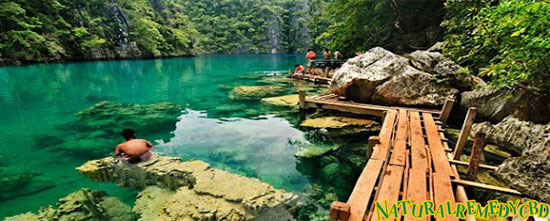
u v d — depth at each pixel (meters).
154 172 5.27
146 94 14.18
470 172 4.25
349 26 18.95
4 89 14.89
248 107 11.01
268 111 10.30
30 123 8.95
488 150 5.92
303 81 17.97
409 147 5.09
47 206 4.42
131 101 12.46
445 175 3.96
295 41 79.12
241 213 4.00
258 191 4.53
